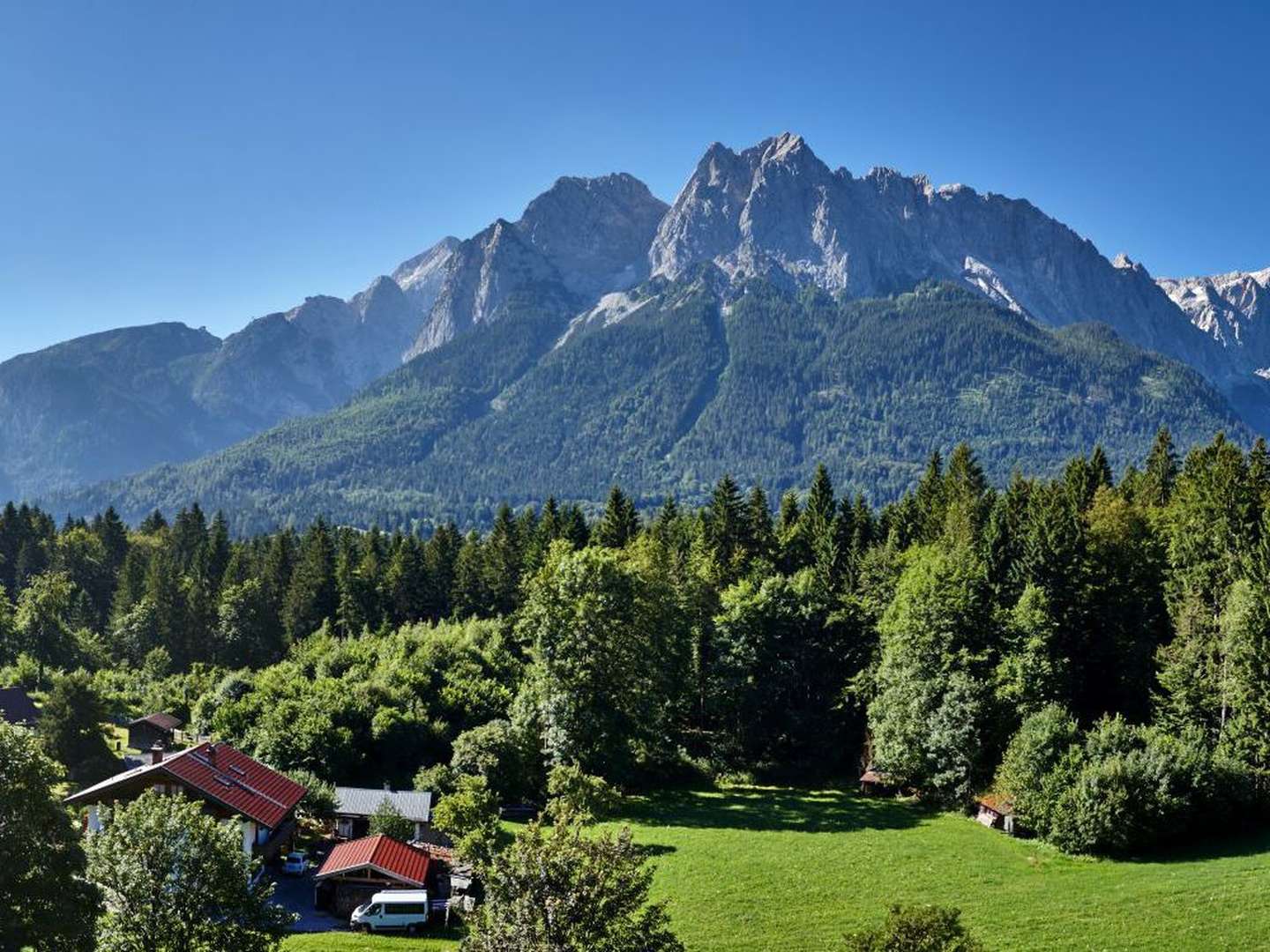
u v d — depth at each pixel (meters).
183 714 107.69
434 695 94.69
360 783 81.25
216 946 32.34
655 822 69.81
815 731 90.00
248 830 57.50
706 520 124.69
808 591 95.56
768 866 58.22
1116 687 76.44
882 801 75.88
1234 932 43.75
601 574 79.69
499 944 25.75
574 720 76.44
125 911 32.12
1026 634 74.88
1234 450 87.12
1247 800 58.19
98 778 75.12
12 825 29.42
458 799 59.47
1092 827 57.19
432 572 135.38
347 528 178.75
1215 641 65.25
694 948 45.97
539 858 26.73
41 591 126.94
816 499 118.69
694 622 95.69
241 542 182.50
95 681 110.94
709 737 92.56
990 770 71.25
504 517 139.00
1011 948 43.78
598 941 25.75
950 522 100.44
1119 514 86.38
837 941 46.41
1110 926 45.72
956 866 57.03
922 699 74.38
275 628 136.88
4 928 28.38
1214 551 73.44
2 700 95.19
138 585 148.62
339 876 54.50
